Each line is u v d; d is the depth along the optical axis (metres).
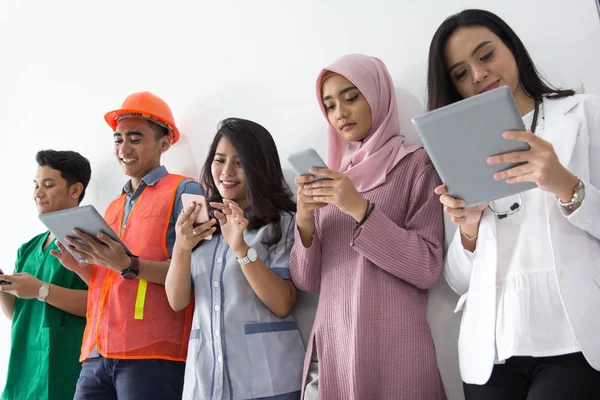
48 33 3.40
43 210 2.66
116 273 2.18
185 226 1.89
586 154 1.37
